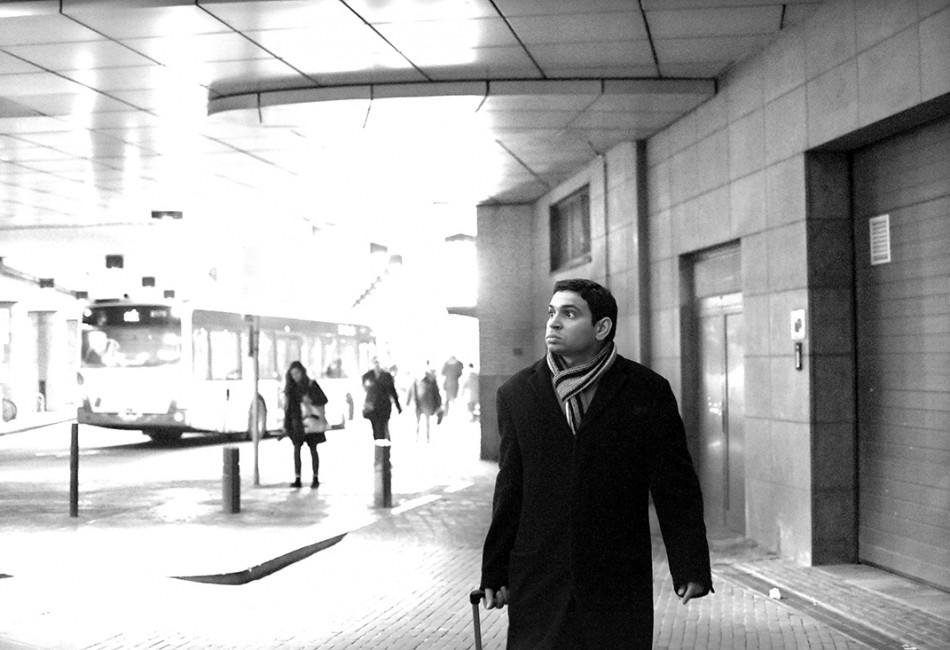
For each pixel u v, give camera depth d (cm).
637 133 1442
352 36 1095
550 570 370
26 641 746
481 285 2178
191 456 2378
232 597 919
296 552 1107
